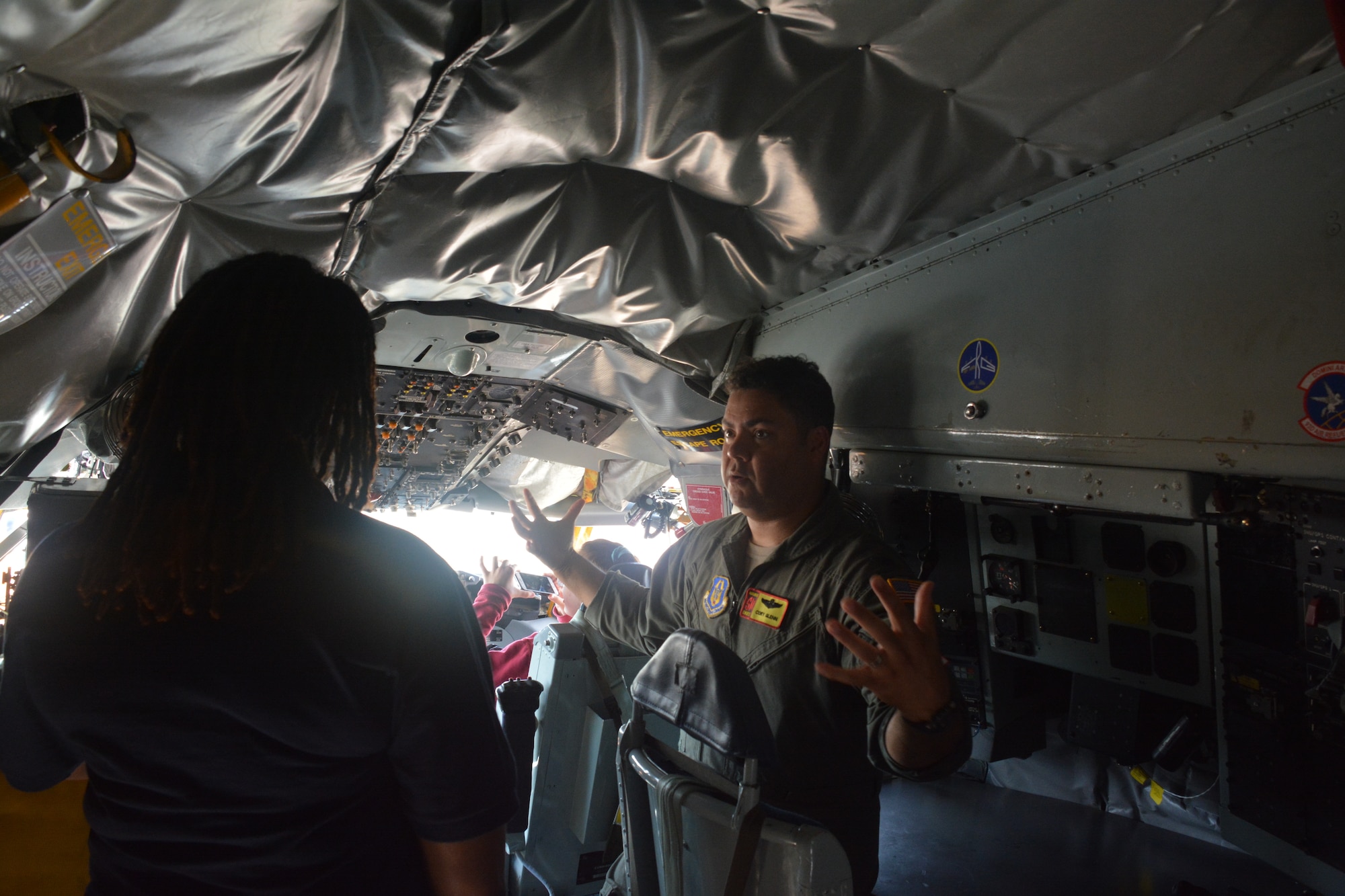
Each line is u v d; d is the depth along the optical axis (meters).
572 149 1.74
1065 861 2.77
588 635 2.51
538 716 2.61
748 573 1.83
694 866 1.24
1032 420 1.93
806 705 1.60
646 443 3.71
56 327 1.55
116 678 0.67
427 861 0.79
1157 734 2.87
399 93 1.45
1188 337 1.62
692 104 1.60
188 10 1.14
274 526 0.72
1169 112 1.60
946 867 2.73
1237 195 1.56
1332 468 1.39
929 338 2.21
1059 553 2.84
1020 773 3.40
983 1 1.36
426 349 2.69
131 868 0.69
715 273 2.34
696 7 1.38
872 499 3.26
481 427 3.47
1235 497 1.66
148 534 0.71
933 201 2.02
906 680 1.11
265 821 0.69
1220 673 2.47
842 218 2.03
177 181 1.47
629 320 2.43
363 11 1.27
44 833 1.82
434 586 0.77
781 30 1.45
